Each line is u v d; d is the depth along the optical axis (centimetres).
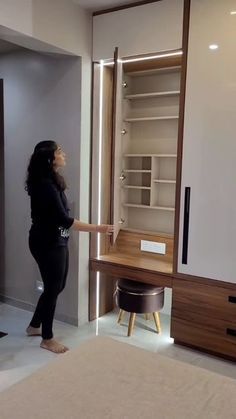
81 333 301
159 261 307
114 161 286
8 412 117
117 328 313
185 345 279
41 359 258
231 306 253
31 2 242
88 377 139
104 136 313
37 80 313
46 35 255
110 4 276
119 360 152
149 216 339
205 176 255
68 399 125
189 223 264
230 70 238
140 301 287
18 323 317
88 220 310
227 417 118
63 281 273
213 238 256
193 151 258
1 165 347
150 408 121
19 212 339
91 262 315
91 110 301
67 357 154
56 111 305
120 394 128
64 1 266
